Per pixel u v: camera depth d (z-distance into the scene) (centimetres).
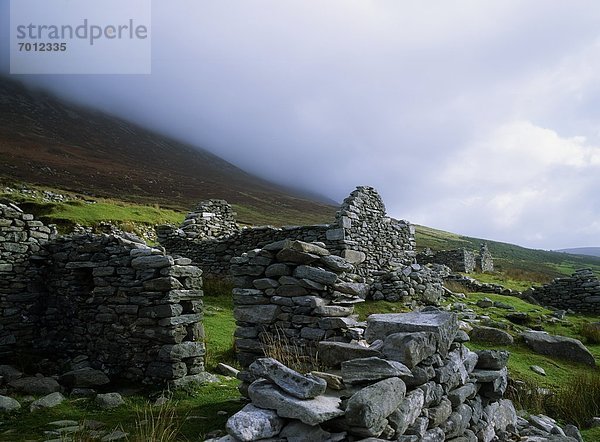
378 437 370
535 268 5500
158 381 771
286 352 675
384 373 420
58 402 683
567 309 1927
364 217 1772
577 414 809
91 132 11212
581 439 681
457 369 556
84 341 934
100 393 751
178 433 551
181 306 815
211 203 2100
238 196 8375
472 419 581
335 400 396
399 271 1552
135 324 834
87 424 590
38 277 1046
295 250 749
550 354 1140
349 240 1648
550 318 1570
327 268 771
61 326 1000
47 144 7694
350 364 443
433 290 1606
